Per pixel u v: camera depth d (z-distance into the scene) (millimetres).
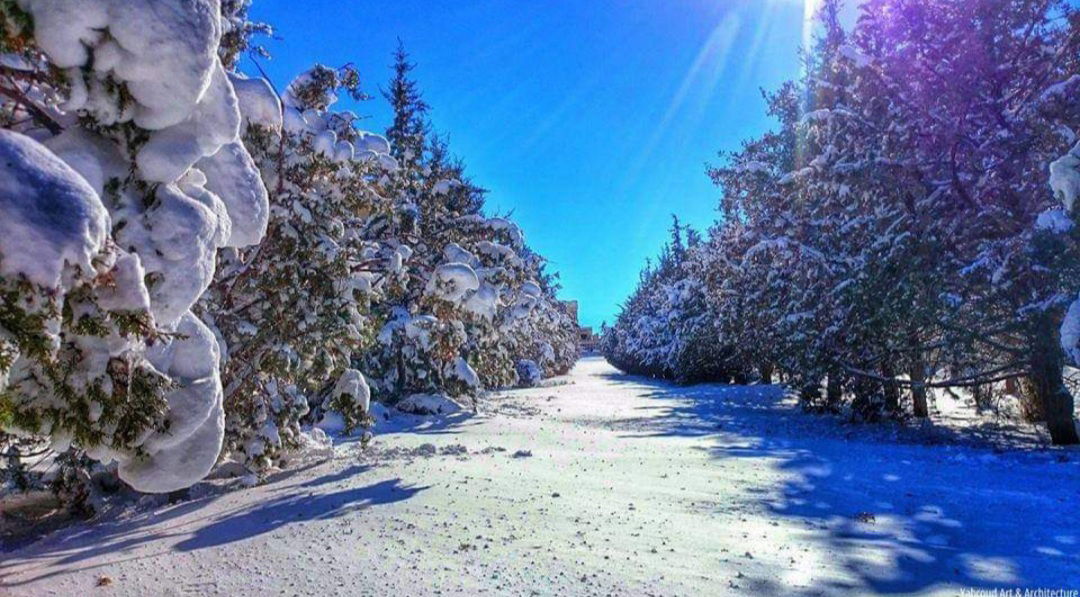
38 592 4445
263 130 7074
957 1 12797
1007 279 11359
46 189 2346
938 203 13086
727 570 4590
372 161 10375
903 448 11789
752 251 17812
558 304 45812
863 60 13539
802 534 5629
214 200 3621
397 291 11977
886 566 4742
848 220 15086
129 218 3086
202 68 2986
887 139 13750
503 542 5215
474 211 24109
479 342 17797
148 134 3154
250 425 8469
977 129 13148
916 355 14234
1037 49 12711
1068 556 5004
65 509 7641
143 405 3082
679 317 34500
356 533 5551
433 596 4074
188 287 3232
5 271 2242
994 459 10219
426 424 15281
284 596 4148
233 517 6613
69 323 2549
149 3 2816
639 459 9812
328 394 12148
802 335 16328
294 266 8141
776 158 20672
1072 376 14664
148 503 7812
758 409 20219
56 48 2727
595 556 4863
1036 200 12336
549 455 10094
